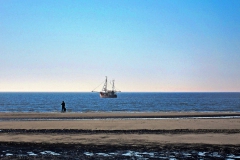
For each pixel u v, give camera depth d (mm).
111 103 132875
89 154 20234
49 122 38281
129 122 38031
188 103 131750
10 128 32094
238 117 49000
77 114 53438
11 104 118750
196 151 21109
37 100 167375
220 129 30938
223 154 20297
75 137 26547
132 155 19953
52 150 21438
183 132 29047
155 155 19938
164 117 48031
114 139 25547
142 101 158125
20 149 21750
